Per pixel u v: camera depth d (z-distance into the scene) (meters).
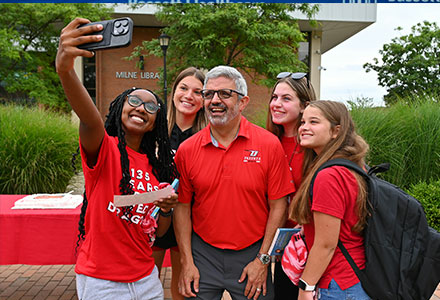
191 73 2.66
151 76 19.19
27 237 2.75
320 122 1.71
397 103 6.16
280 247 1.90
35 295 3.38
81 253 1.66
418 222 1.52
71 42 1.21
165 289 3.44
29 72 15.19
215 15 11.45
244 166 1.91
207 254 1.99
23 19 14.52
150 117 1.69
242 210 1.92
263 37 11.84
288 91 2.17
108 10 15.96
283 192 1.95
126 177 1.60
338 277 1.57
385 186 1.57
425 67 18.84
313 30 19.23
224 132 1.96
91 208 1.59
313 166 1.72
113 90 19.06
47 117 6.78
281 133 2.31
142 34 19.14
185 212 2.03
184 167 1.98
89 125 1.44
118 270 1.59
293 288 2.22
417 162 5.20
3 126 5.80
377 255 1.52
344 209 1.54
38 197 3.10
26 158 5.48
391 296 1.50
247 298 1.96
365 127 5.18
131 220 1.60
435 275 1.50
